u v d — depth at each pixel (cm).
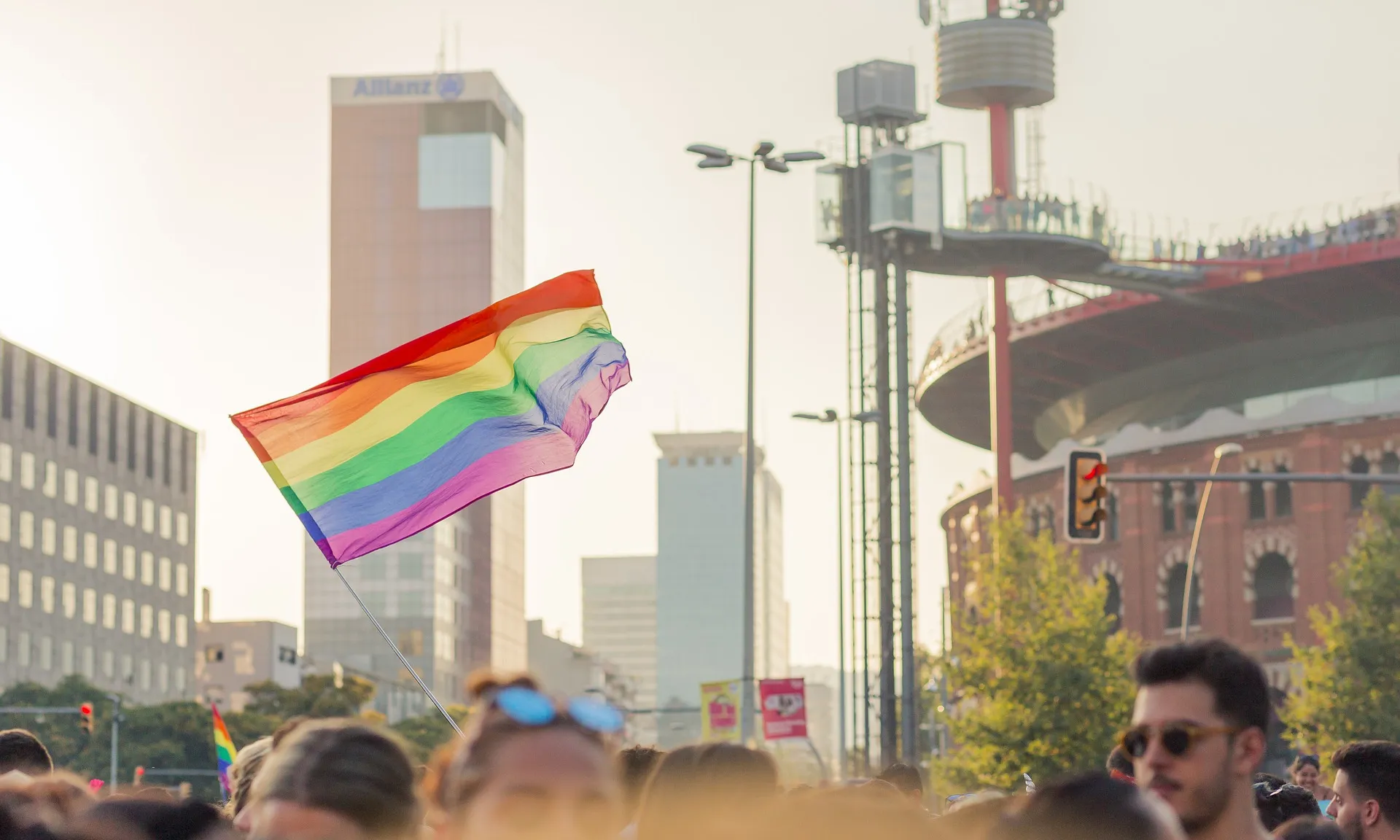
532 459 1902
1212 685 790
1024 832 588
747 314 5922
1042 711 8306
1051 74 13400
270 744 1341
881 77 11788
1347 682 8331
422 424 1886
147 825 723
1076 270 13150
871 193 11719
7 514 18638
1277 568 13738
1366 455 13188
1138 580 14238
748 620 5934
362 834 655
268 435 1848
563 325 1956
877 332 11619
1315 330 14100
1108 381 15662
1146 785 798
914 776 1659
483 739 567
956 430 17850
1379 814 1160
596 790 566
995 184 13388
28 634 18875
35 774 1421
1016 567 8625
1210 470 13925
